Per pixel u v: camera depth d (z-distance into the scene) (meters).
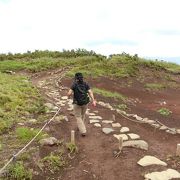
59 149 9.27
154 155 9.42
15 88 16.41
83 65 32.22
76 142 10.15
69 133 11.02
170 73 33.41
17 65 30.77
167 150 9.95
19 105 13.55
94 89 21.56
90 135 10.98
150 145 10.34
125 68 30.95
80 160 8.84
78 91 10.73
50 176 7.86
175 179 7.89
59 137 10.39
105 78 27.09
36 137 9.79
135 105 20.08
